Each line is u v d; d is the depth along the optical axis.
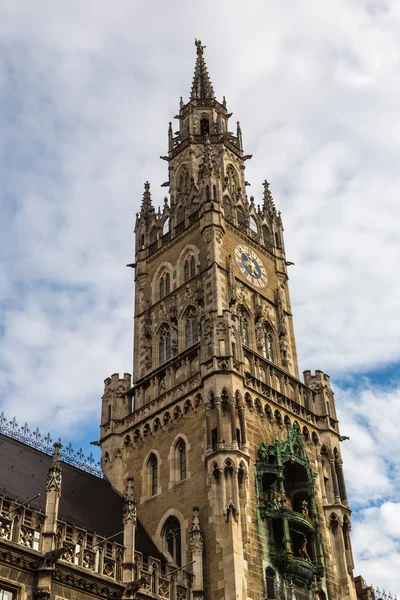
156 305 67.12
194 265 65.62
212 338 56.03
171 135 80.50
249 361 58.78
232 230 67.69
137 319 67.75
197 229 67.00
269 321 65.88
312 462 58.41
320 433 60.50
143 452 57.88
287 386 61.22
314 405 62.12
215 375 54.03
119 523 52.16
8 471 49.56
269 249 71.00
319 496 56.78
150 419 58.38
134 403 61.16
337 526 55.91
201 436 53.84
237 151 79.12
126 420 60.56
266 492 53.16
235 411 53.06
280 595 48.91
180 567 47.88
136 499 56.00
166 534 52.59
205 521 50.00
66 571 40.66
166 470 55.19
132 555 44.22
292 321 68.56
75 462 57.91
